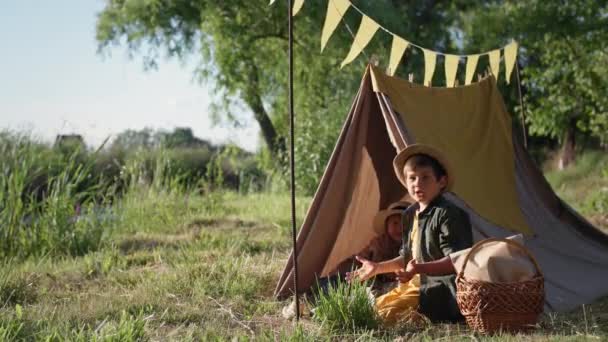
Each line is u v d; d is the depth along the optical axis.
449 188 5.18
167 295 6.27
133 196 12.74
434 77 22.12
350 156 5.97
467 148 6.49
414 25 22.48
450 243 4.92
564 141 22.53
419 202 5.17
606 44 18.17
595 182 17.25
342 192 5.98
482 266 4.65
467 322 4.77
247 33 20.91
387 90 5.93
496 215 6.30
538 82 19.38
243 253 7.94
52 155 10.98
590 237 7.19
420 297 5.07
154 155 15.65
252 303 6.05
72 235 9.41
